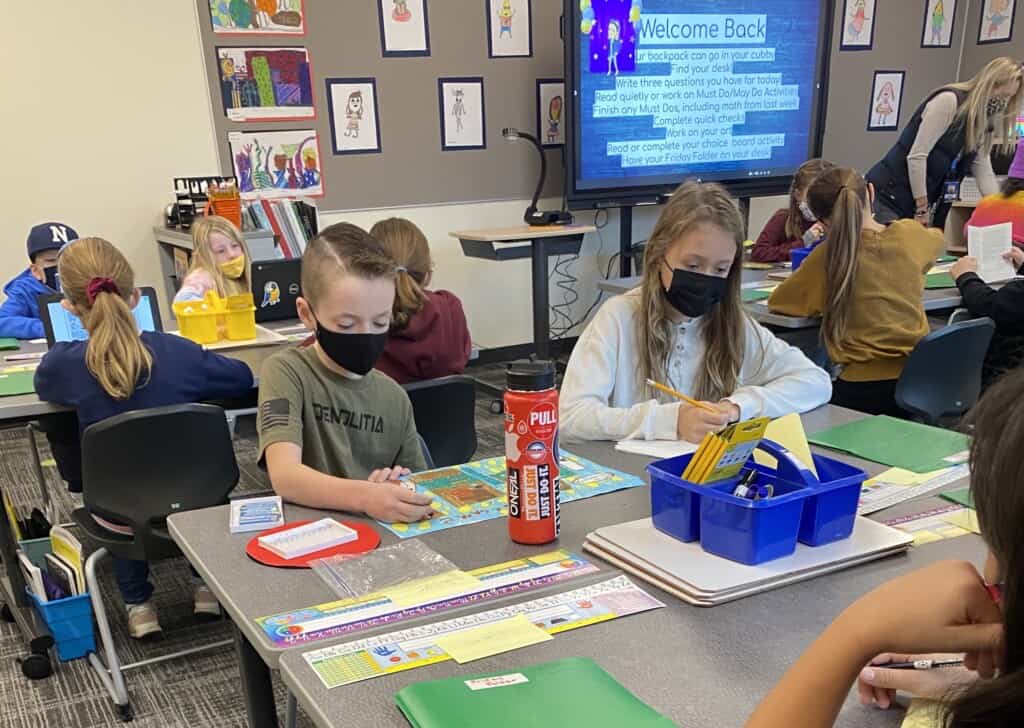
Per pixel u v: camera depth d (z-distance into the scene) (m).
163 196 4.14
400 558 1.01
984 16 5.89
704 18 4.86
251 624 0.85
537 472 1.02
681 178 5.07
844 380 2.55
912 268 2.46
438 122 4.69
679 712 0.69
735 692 0.72
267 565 1.00
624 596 0.90
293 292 2.86
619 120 4.77
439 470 1.34
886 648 0.59
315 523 1.11
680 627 0.83
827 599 0.88
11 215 3.88
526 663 0.77
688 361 1.75
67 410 1.94
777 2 5.06
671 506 1.00
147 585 2.28
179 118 4.10
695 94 4.96
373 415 1.58
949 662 0.70
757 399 1.55
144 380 1.94
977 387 2.51
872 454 1.33
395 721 0.69
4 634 2.34
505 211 5.02
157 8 3.94
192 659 2.16
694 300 1.63
